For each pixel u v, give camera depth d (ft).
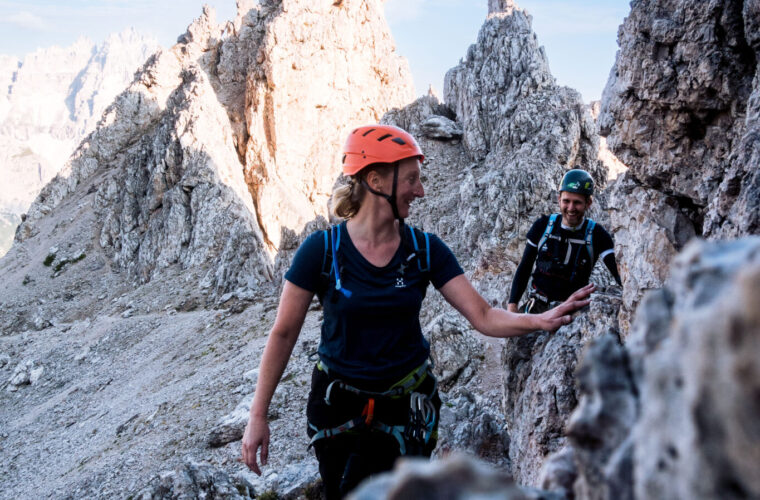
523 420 14.73
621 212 16.43
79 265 248.93
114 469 85.97
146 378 148.56
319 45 248.11
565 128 160.56
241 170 244.63
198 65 265.95
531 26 206.39
